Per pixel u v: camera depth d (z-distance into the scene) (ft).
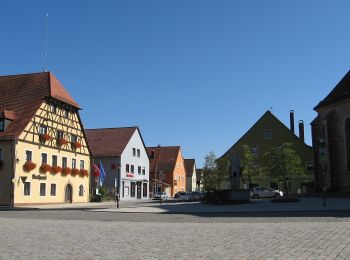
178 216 77.61
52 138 163.63
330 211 79.36
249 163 217.56
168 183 322.55
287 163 157.99
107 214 87.97
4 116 148.46
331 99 145.79
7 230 49.47
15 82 171.53
